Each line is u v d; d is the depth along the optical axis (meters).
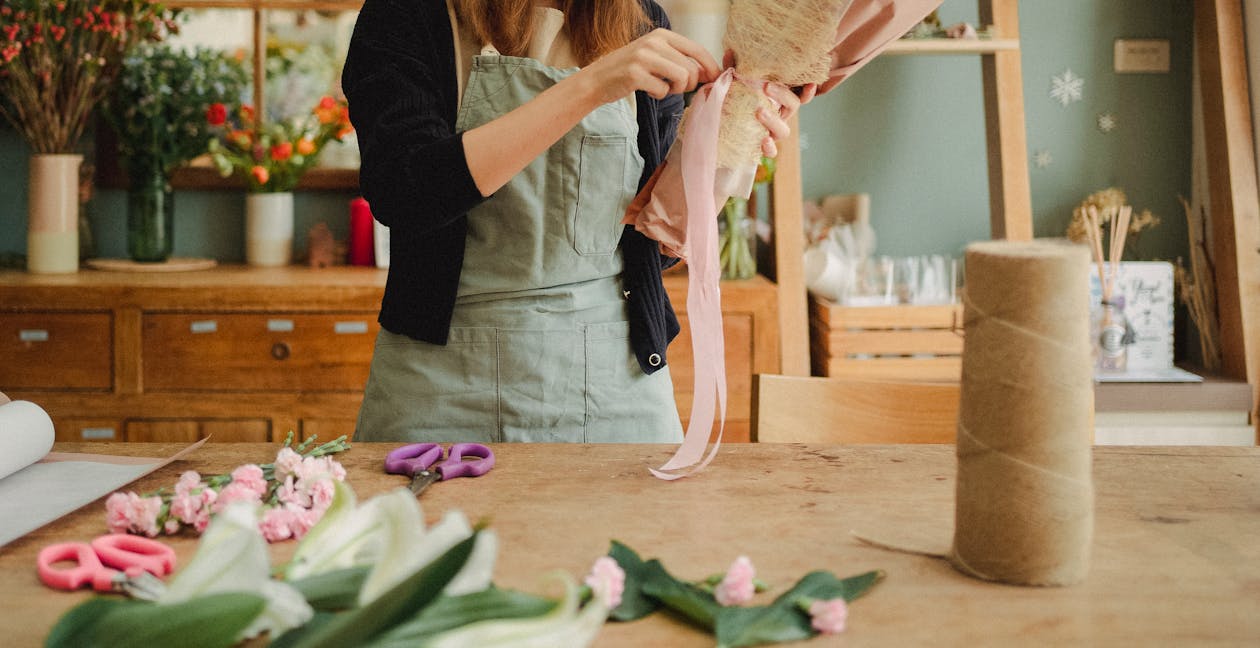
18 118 3.34
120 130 3.26
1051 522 0.88
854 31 1.24
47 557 0.93
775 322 3.04
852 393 1.61
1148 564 0.95
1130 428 3.09
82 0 3.06
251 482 1.07
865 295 3.28
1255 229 3.14
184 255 3.54
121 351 2.95
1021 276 0.85
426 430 1.59
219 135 3.41
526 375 1.59
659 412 1.69
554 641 0.68
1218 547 1.00
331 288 2.94
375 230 3.34
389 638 0.66
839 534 1.03
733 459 1.30
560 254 1.60
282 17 3.41
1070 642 0.80
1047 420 0.87
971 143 3.52
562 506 1.11
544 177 1.59
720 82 1.25
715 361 1.25
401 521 0.71
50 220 3.14
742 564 0.85
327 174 3.48
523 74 1.59
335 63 3.43
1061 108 3.51
